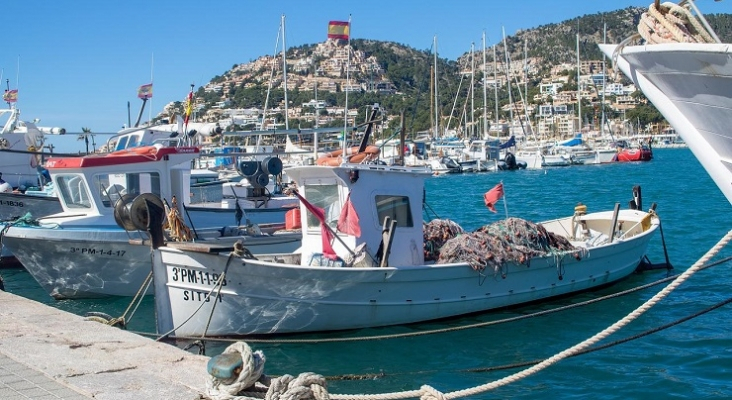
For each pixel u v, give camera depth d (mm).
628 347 13828
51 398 7473
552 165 93875
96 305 18203
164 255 13977
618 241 18609
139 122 27984
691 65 8570
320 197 15164
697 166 85875
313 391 7012
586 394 11500
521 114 141625
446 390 11836
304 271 13984
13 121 28594
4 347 9422
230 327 14211
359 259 14664
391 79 172375
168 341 14008
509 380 7625
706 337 14219
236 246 13766
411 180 15703
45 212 22688
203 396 7312
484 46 99312
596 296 17812
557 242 17359
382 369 13023
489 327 15344
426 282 15195
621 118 157500
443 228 17250
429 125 107938
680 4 9758
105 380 8008
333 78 185000
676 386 11703
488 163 86812
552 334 14891
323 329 14727
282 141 53625
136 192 19297
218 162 46188
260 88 164125
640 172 77438
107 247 17891
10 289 20359
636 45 9766
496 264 15883
